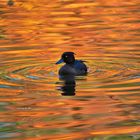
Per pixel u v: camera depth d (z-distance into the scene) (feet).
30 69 56.90
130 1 109.50
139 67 56.80
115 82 51.19
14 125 39.42
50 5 107.65
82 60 60.39
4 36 77.77
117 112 42.19
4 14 98.58
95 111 42.63
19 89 49.49
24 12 100.27
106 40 72.18
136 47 66.64
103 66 57.72
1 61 60.44
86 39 73.82
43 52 65.57
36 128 38.60
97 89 49.06
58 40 73.87
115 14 94.58
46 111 43.01
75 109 43.32
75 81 52.08
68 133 37.27
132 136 36.42
